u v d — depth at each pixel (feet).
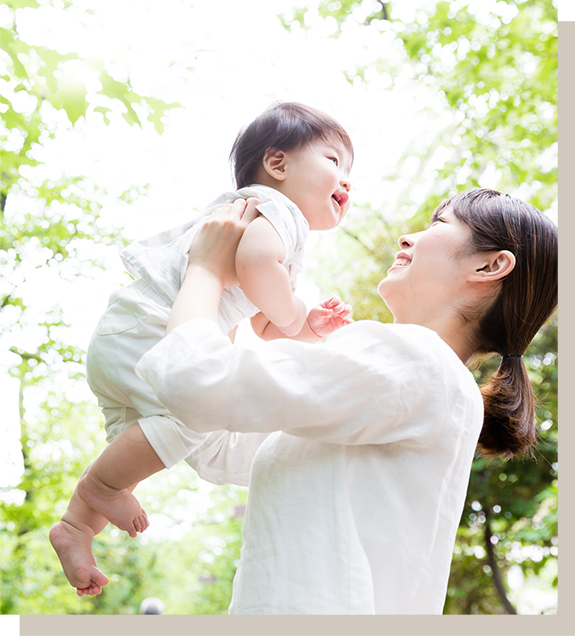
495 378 4.19
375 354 3.16
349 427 3.01
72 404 21.27
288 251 3.93
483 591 21.93
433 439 3.21
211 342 3.01
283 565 2.94
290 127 4.50
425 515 3.18
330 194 4.40
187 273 3.59
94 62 9.02
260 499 3.20
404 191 20.72
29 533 22.58
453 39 19.17
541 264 3.93
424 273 3.90
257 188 4.22
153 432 3.56
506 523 20.93
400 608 3.09
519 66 19.38
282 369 3.00
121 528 3.69
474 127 19.81
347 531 2.96
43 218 20.74
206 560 34.96
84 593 3.82
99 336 3.86
